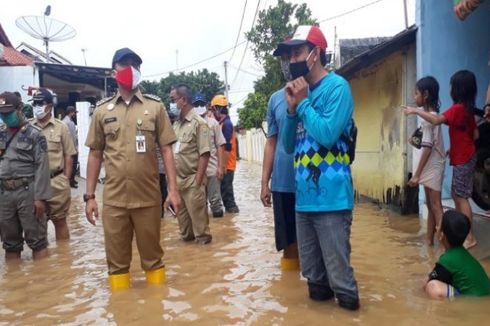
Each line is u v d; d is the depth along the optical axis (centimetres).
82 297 419
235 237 655
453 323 332
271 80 2323
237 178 1714
